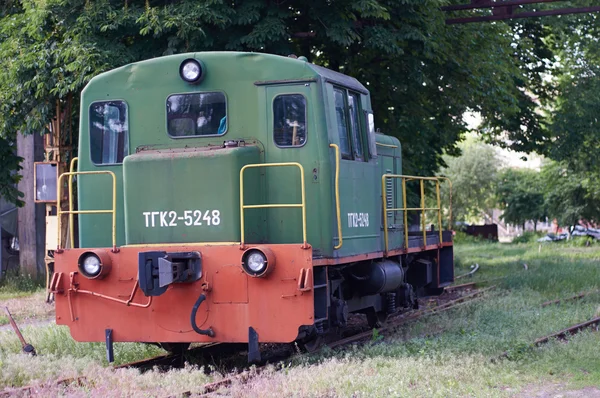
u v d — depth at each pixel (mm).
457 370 8047
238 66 9047
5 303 15484
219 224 8547
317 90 8852
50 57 13812
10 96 14195
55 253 8750
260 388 7285
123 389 7355
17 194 17594
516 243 51281
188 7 13320
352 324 12312
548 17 23562
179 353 9578
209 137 9062
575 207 46844
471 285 18625
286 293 8086
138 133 9273
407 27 15352
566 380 7980
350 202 9586
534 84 25422
